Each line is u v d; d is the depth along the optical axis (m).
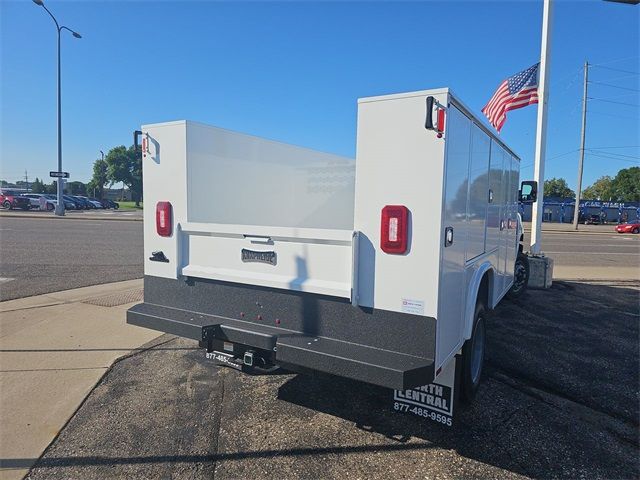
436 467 2.79
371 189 2.70
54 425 3.20
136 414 3.38
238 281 3.32
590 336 5.66
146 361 4.44
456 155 2.76
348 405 3.58
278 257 3.15
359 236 2.77
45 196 44.19
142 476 2.65
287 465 2.77
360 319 2.82
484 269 3.70
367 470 2.73
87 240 15.42
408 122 2.56
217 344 3.45
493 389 3.99
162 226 3.72
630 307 7.35
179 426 3.21
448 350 2.86
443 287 2.65
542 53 8.89
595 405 3.73
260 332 3.10
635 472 2.81
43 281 8.27
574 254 16.69
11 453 2.85
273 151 4.66
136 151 3.83
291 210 5.02
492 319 6.41
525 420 3.43
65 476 2.64
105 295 7.15
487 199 3.94
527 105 9.16
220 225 3.40
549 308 7.16
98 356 4.53
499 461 2.87
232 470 2.71
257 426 3.23
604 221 55.00
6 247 13.06
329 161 5.33
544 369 4.50
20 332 5.23
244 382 3.99
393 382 2.49
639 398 3.89
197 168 3.69
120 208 55.88
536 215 9.13
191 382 3.97
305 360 2.78
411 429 3.23
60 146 29.70
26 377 4.01
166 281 3.76
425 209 2.55
